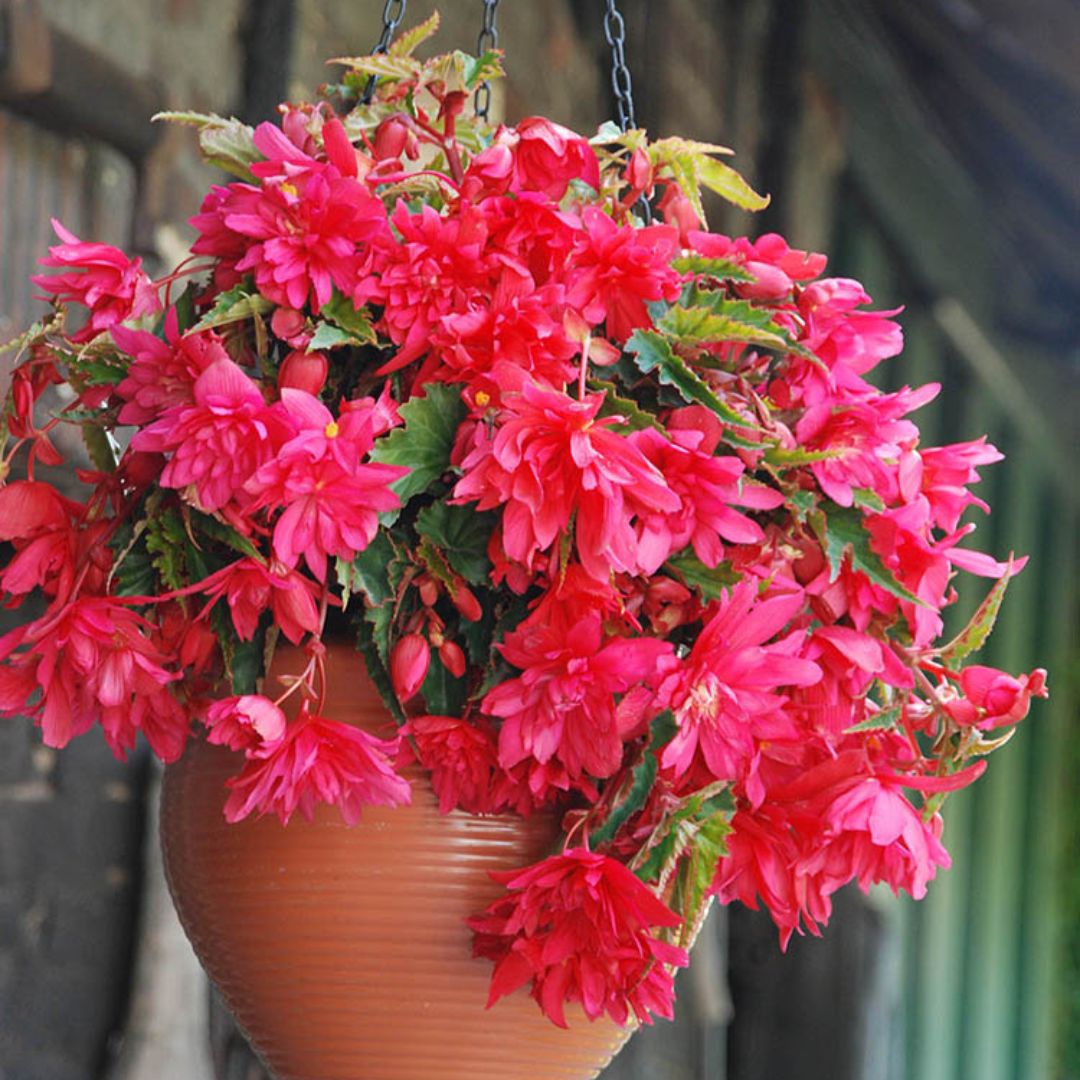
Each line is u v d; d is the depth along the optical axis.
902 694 1.87
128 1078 2.81
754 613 1.80
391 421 1.81
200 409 1.77
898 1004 6.95
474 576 1.81
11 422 1.87
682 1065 4.06
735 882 1.86
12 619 2.67
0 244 2.76
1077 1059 9.70
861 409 1.85
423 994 1.83
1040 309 9.08
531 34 4.32
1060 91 6.33
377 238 1.80
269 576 1.78
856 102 6.47
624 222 1.90
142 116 3.00
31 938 2.76
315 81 3.44
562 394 1.77
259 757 1.79
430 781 1.84
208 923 1.87
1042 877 9.55
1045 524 10.34
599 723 1.78
